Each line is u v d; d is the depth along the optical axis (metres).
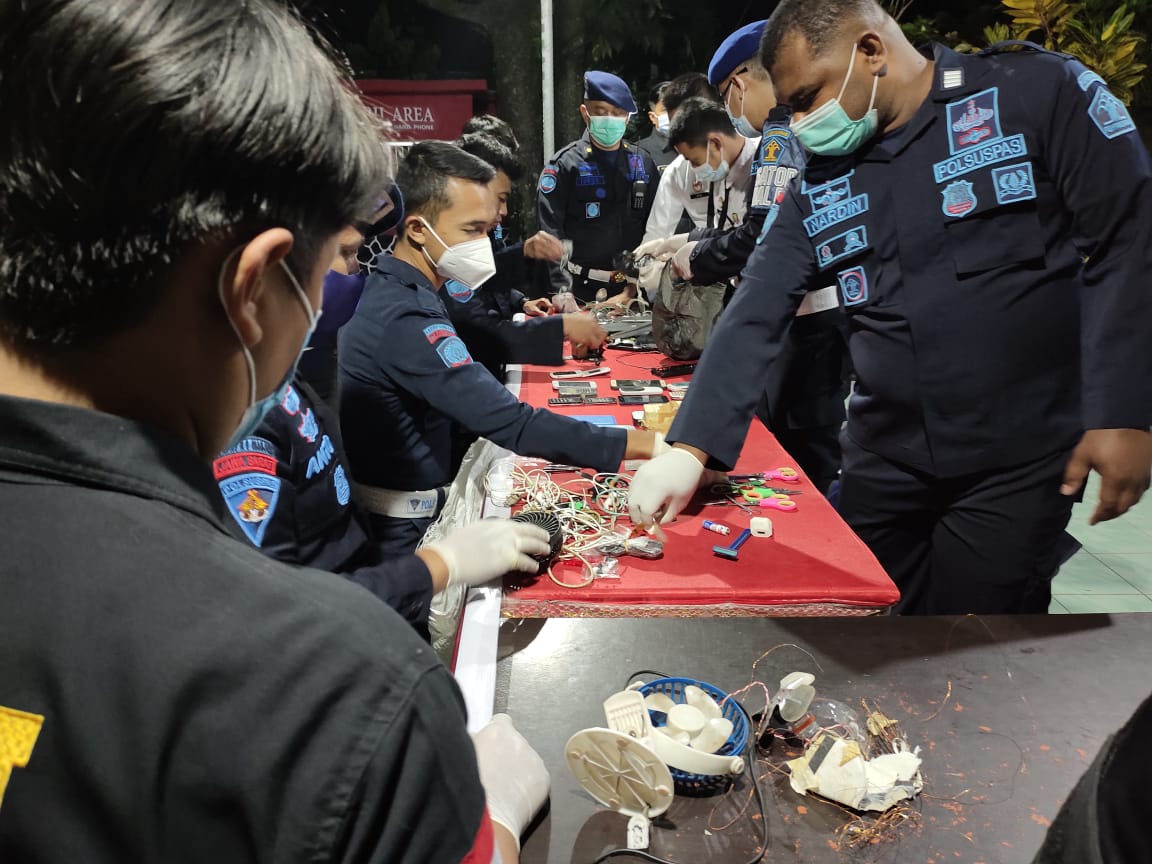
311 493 1.18
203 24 0.37
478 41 7.89
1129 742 0.40
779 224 1.72
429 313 1.71
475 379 1.68
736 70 2.56
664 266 2.74
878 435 1.75
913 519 1.80
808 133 1.55
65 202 0.35
